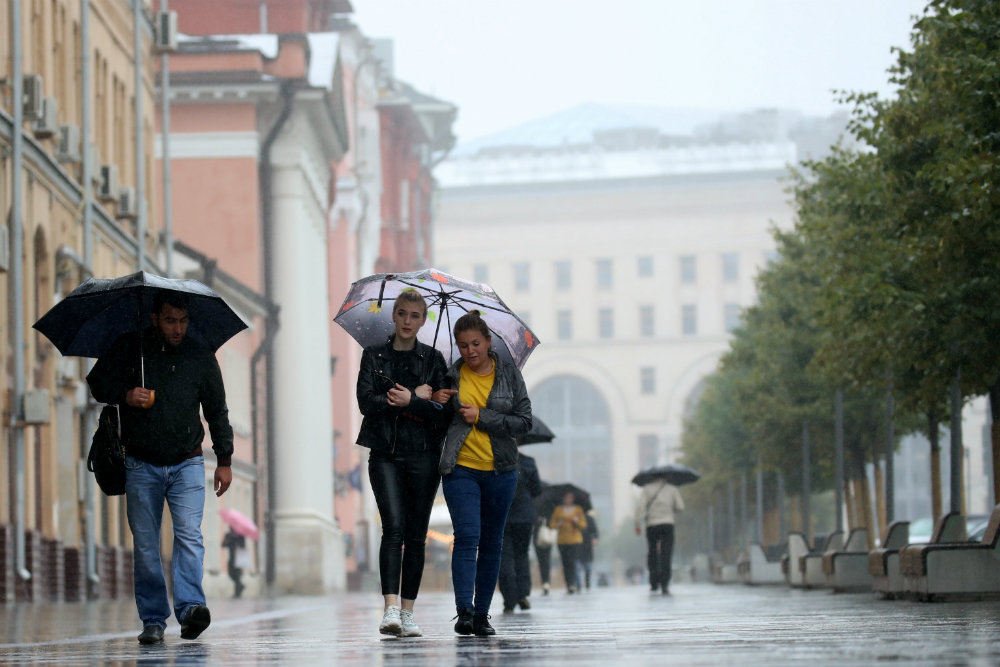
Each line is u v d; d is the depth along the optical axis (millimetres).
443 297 28344
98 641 29719
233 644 26938
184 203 135875
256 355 134750
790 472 130000
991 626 28312
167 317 26781
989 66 47562
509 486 27234
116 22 100688
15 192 70000
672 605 53219
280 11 160875
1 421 68375
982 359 55969
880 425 101812
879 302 59562
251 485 132750
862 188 64625
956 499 61094
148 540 26875
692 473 83438
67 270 81062
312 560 137250
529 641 25969
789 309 103125
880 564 50562
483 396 26984
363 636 30469
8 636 33156
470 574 27281
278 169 138500
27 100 73812
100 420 26828
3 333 69812
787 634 26562
